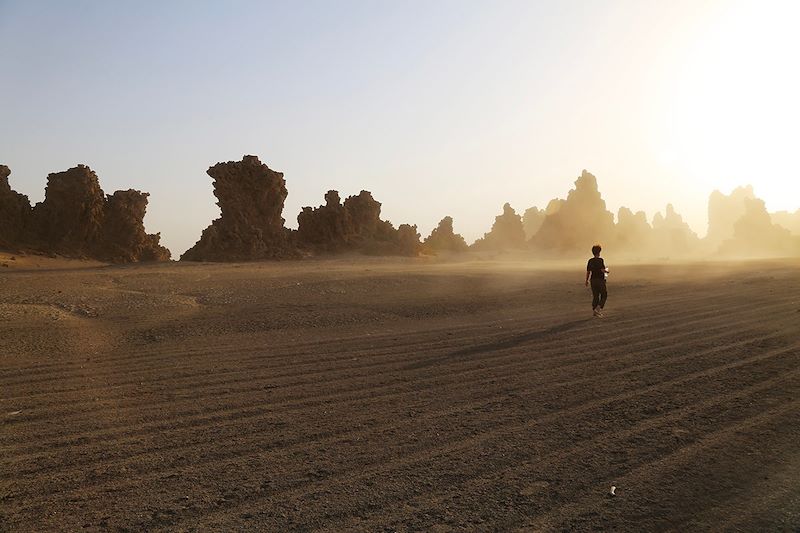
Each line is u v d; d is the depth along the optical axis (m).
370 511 4.66
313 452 6.05
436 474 5.42
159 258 68.56
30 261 53.81
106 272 37.78
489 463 5.68
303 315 17.72
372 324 16.34
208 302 21.16
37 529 4.40
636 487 5.06
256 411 7.64
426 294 24.67
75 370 10.24
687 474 5.32
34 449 6.21
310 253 70.19
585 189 101.75
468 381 9.21
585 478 5.28
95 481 5.32
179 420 7.25
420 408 7.70
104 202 66.81
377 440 6.42
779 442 6.09
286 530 4.35
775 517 4.48
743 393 8.07
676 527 4.35
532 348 12.04
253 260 59.62
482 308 19.72
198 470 5.58
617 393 8.27
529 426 6.84
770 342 12.08
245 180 64.19
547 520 4.48
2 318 15.86
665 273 39.03
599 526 4.37
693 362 10.26
